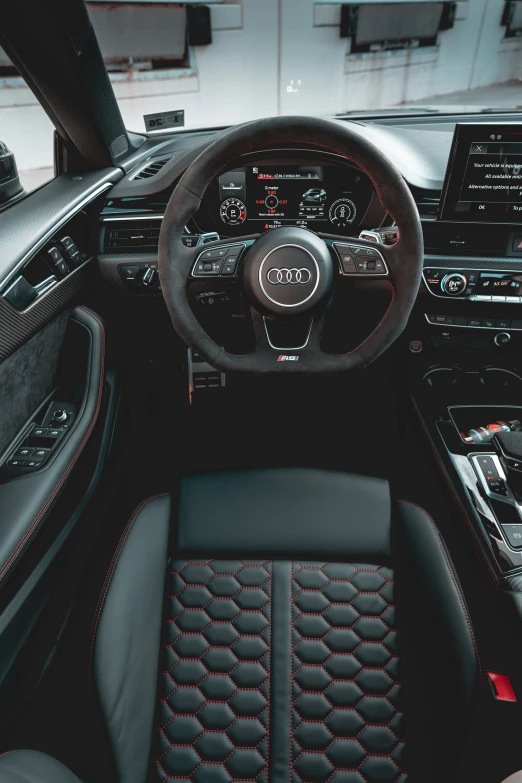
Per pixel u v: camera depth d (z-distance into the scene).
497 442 1.19
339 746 0.84
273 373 1.02
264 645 0.95
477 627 1.07
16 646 1.04
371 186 1.39
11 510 1.09
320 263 0.96
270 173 1.39
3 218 1.38
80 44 1.33
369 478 1.15
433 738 0.81
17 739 1.12
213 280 1.01
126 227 1.55
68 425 1.34
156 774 0.81
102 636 0.89
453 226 1.38
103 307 1.69
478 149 1.21
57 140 1.62
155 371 1.93
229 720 0.87
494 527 1.15
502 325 1.48
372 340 0.99
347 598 1.00
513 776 0.72
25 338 1.22
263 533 1.06
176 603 1.00
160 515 1.08
